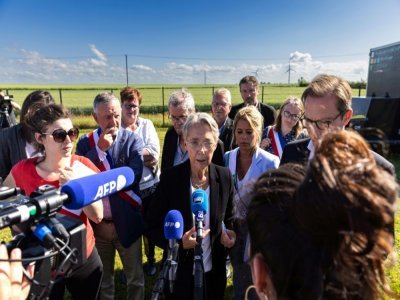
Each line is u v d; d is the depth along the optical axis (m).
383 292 0.71
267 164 2.63
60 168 1.99
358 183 0.60
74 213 2.01
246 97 4.97
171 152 3.37
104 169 2.68
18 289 0.89
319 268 0.65
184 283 2.04
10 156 2.66
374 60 10.23
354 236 0.61
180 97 3.26
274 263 0.69
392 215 0.61
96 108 2.71
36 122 1.94
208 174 2.24
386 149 0.86
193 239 1.89
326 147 0.68
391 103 8.34
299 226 0.66
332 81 1.72
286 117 3.35
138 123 3.76
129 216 2.50
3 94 4.55
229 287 3.50
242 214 1.26
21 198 1.04
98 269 2.18
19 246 1.01
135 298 2.75
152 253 3.77
